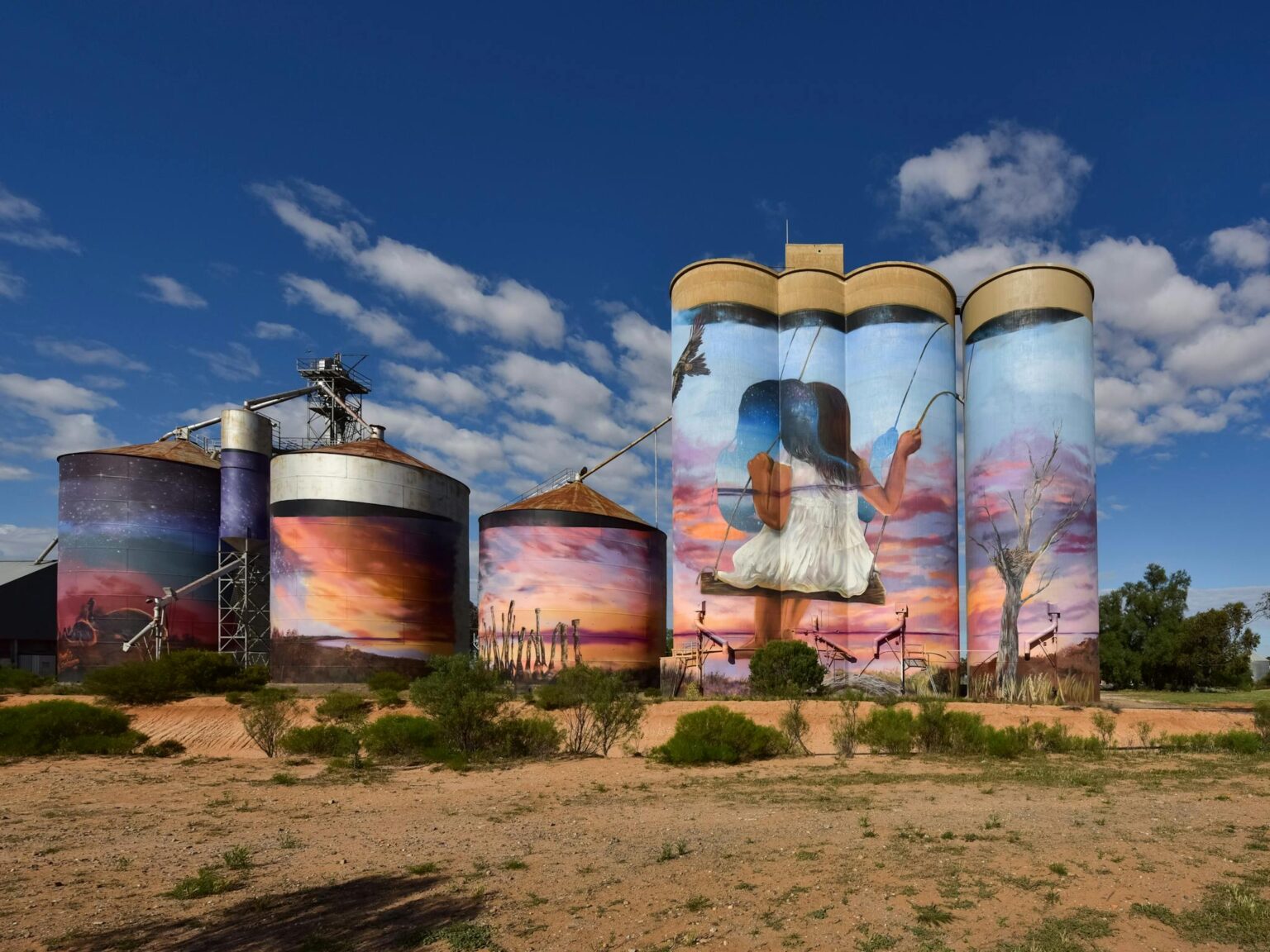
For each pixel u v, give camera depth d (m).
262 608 73.00
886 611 55.00
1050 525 52.53
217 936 9.40
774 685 49.78
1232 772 22.73
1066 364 54.22
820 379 58.97
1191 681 80.38
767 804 17.94
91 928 9.72
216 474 75.25
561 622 58.19
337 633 57.28
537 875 11.94
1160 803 17.39
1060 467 53.06
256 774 24.50
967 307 59.41
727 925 9.52
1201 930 9.22
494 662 58.50
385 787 21.62
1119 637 83.00
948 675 54.31
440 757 26.77
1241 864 11.87
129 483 70.00
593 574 59.38
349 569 58.16
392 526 60.22
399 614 59.75
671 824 15.82
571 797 19.56
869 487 57.09
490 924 9.66
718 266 60.00
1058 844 13.26
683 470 58.31
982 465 55.69
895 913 9.84
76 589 67.81
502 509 61.03
